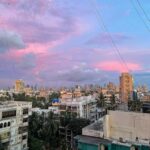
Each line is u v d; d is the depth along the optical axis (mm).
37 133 72125
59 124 79250
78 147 32594
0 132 51438
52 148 70500
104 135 34000
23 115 59719
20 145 58094
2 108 52250
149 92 158375
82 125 77625
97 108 116000
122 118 33062
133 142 30828
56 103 118438
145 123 31109
